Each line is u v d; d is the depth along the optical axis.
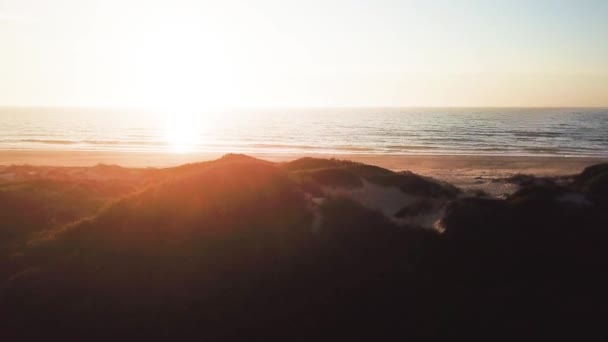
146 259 15.68
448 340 12.51
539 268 15.00
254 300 13.81
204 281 14.61
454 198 21.44
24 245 17.86
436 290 14.15
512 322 13.10
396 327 12.83
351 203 18.38
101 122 156.62
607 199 20.92
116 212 18.02
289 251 15.67
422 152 67.25
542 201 18.56
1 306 13.59
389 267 14.93
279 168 21.17
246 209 17.50
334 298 13.73
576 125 130.50
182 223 17.02
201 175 19.19
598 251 15.69
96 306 13.65
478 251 15.66
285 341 12.44
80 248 16.55
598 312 13.35
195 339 12.55
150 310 13.54
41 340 12.52
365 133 105.25
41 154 63.34
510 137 91.94
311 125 139.62
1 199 23.53
